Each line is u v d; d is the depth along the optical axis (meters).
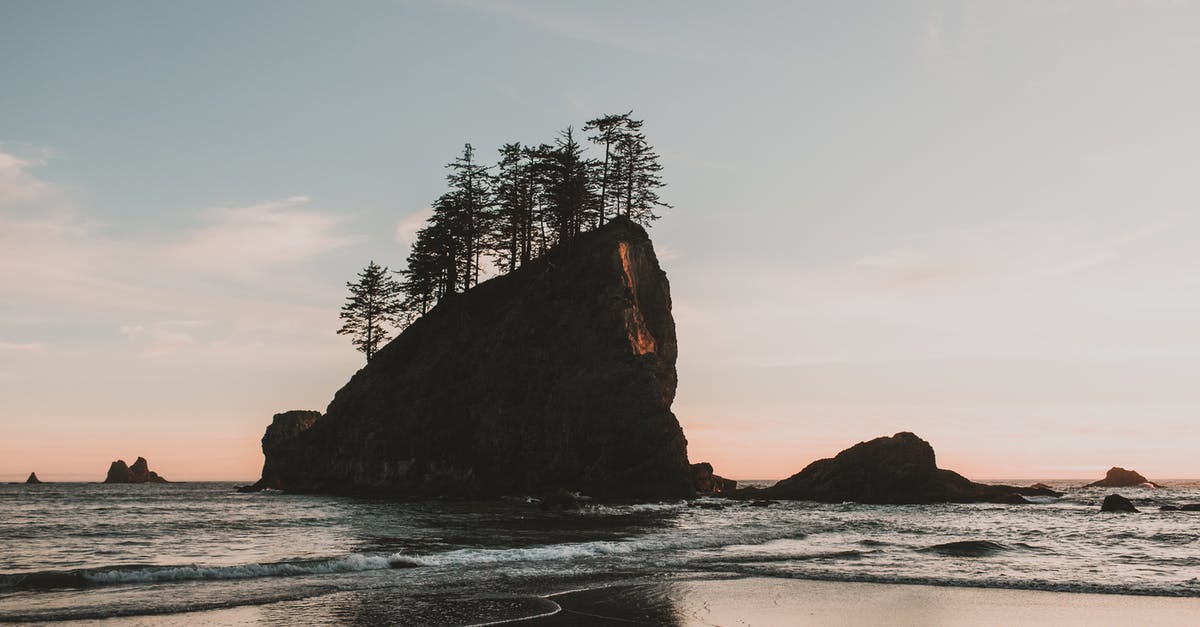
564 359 77.19
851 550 32.34
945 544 33.16
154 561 27.77
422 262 95.56
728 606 19.53
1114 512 67.25
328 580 22.55
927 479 81.44
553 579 23.23
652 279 87.06
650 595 20.78
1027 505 76.75
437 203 95.25
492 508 59.59
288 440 98.00
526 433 74.81
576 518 49.06
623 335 76.12
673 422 73.19
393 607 18.58
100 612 17.44
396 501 70.69
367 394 87.69
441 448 78.44
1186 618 18.75
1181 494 125.81
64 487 160.88
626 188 95.00
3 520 49.94
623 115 95.00
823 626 17.48
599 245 85.81
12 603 18.44
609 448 71.25
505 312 84.81
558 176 92.44
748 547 33.34
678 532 39.03
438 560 26.89
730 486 101.31
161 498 86.50
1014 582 23.41
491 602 19.38
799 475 88.06
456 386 81.50
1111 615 19.03
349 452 85.19
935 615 18.83
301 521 46.69
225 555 29.50
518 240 96.12
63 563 27.31
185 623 16.58
